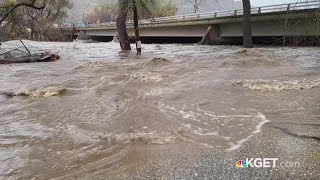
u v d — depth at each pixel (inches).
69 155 206.1
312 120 249.4
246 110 287.1
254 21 1061.1
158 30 1632.6
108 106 325.7
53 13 2474.2
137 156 197.6
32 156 207.8
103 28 2121.1
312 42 923.4
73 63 709.3
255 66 549.0
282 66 536.4
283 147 198.1
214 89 377.7
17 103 355.9
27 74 567.2
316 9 757.9
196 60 666.8
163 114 286.7
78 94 390.0
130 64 627.2
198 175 170.1
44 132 254.7
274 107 292.2
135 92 381.1
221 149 201.0
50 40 2500.0
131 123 266.7
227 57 691.4
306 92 342.6
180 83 420.2
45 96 386.3
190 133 234.1
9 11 988.6
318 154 185.3
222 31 1282.0
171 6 1851.6
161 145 213.9
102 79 473.4
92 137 237.5
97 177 174.2
